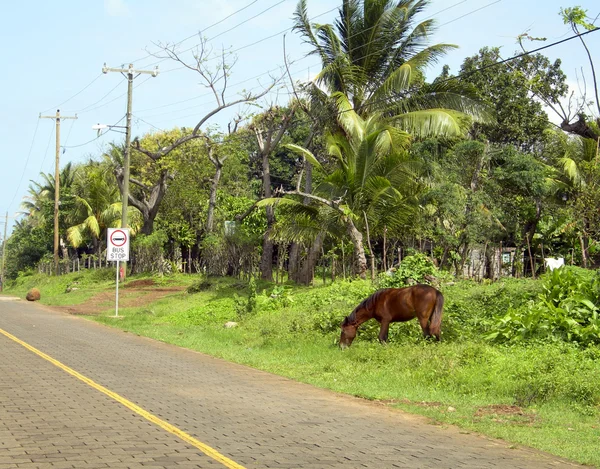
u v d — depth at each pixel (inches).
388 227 1119.0
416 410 406.3
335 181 1133.7
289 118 1376.7
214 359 608.4
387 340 619.5
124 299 1315.2
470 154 1197.7
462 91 1179.3
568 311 604.1
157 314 1035.9
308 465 283.6
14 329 808.3
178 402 410.6
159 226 1828.2
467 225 1079.6
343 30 1215.6
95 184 2223.2
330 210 1139.9
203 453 297.7
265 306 928.3
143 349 661.3
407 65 1124.5
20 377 481.7
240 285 1226.6
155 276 1651.1
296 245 1369.3
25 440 312.5
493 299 739.4
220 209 1688.0
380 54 1199.6
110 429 338.0
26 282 2349.9
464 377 478.6
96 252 2352.4
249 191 2033.7
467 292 810.2
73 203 2388.0
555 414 397.7
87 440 315.0
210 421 362.6
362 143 1061.1
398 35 1190.3
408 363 533.0
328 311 776.3
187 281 1549.0
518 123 1640.0
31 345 660.1
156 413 377.7
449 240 1075.3
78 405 392.8
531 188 1223.5
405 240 1214.9
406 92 1140.5
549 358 489.1
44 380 471.8
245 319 868.6
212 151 1635.1
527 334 592.1
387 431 354.3
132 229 2090.3
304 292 1050.1
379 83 1214.9
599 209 986.7
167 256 1895.9
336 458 296.4
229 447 309.7
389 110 1200.8
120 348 662.5
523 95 1642.5
